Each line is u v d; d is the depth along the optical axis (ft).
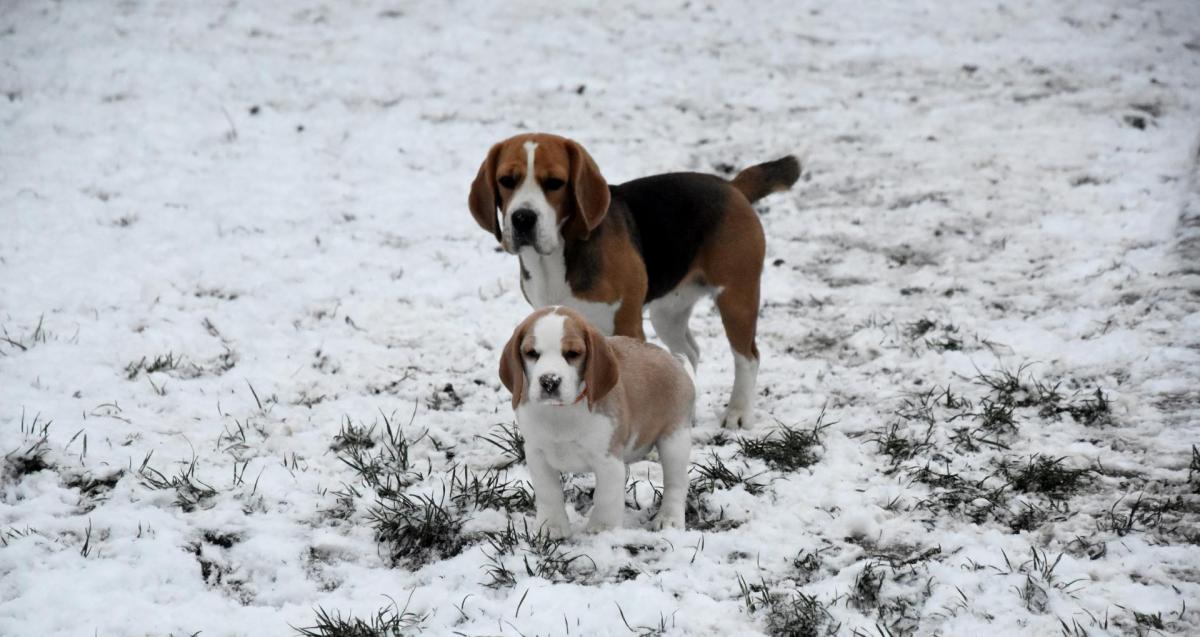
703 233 32.12
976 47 72.43
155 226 46.37
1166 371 33.68
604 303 30.25
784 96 64.75
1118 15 76.95
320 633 21.63
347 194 51.16
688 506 27.12
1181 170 51.29
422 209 50.08
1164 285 39.65
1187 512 25.93
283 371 35.12
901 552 24.84
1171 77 65.67
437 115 60.85
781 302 41.75
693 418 32.53
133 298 39.68
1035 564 23.54
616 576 23.72
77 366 33.99
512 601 22.57
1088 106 61.46
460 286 42.52
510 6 78.07
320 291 41.57
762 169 34.86
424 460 29.76
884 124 60.49
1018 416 31.71
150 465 28.53
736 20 77.20
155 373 34.06
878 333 38.29
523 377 23.68
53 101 58.54
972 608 22.22
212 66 64.59
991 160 54.65
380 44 70.44
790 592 22.94
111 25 68.90
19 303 38.42
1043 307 39.63
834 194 52.13
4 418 30.22
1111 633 21.18
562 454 24.23
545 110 62.18
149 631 21.70
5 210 46.60
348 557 24.95
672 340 34.55
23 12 69.77
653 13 77.87
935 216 48.93
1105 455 29.04
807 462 29.37
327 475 28.58
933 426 31.01
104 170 51.42
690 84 66.49
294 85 63.57
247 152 54.95
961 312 39.75
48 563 23.84
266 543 24.99
